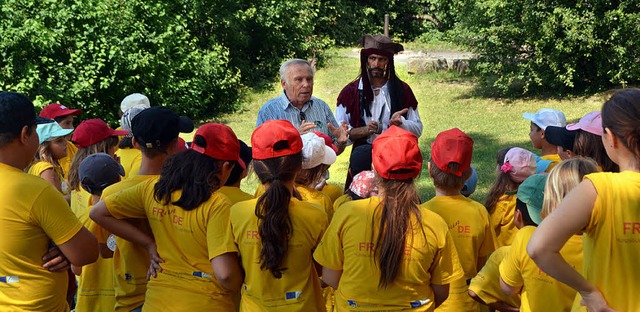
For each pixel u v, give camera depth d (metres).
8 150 2.97
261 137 3.21
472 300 3.69
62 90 13.20
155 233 3.37
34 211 2.92
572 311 2.73
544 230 2.42
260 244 3.17
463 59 18.88
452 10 16.95
